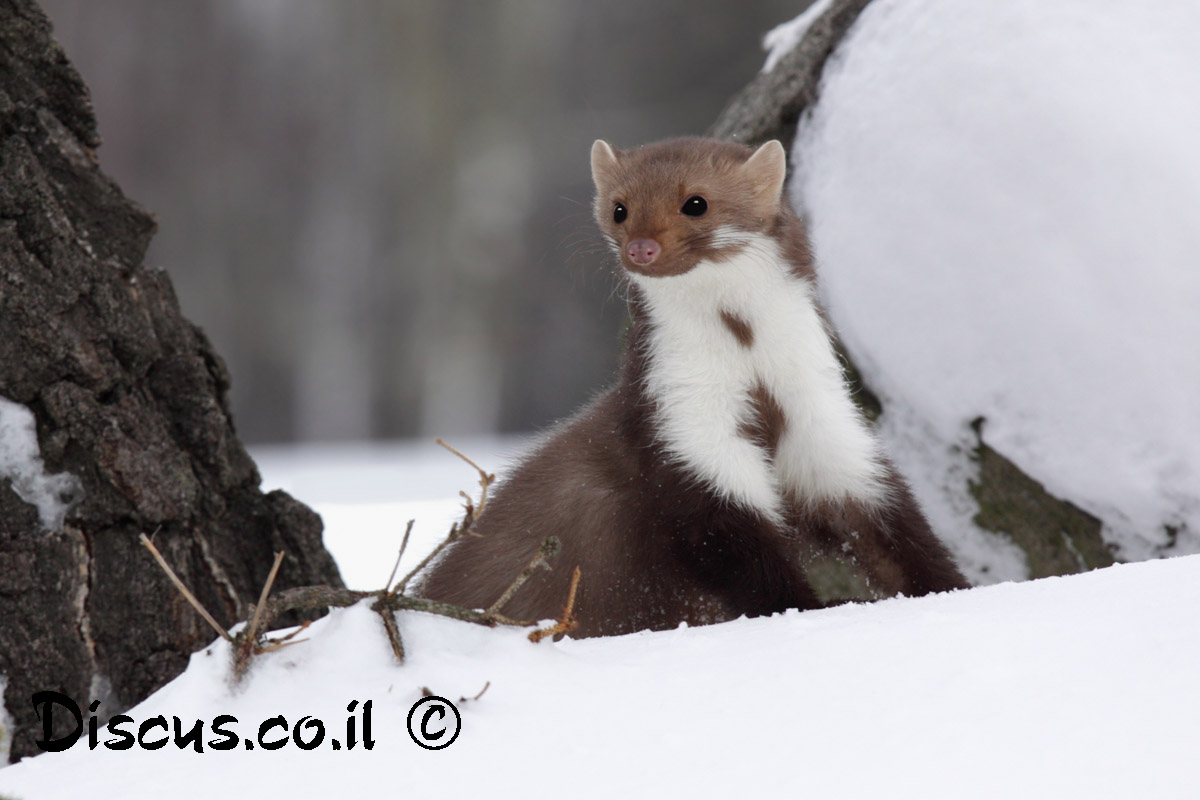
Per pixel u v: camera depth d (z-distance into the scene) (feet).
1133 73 30.81
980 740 14.10
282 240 158.30
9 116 25.14
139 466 25.27
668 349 27.84
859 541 29.04
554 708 16.03
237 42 160.56
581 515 28.71
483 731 15.49
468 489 59.21
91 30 157.58
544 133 148.25
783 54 40.11
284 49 161.27
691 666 17.34
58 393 24.66
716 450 27.17
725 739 14.80
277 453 115.24
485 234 151.53
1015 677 15.35
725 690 16.17
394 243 156.25
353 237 157.28
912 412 33.68
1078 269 30.32
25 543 24.26
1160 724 13.91
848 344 34.53
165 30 159.33
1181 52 30.96
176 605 25.29
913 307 33.01
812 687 15.92
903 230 33.32
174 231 156.87
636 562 28.30
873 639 17.42
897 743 14.25
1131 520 30.07
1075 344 30.32
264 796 14.42
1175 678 14.70
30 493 24.44
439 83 155.74
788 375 27.86
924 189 33.04
